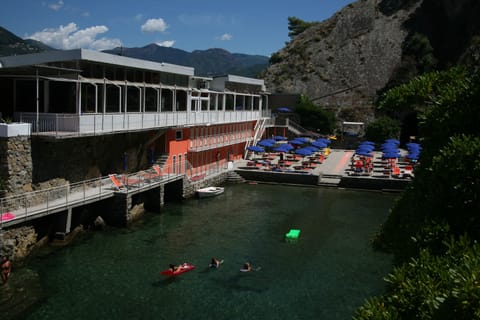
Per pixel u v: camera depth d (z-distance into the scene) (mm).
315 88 107938
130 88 36156
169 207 39438
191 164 48125
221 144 53469
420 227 9477
